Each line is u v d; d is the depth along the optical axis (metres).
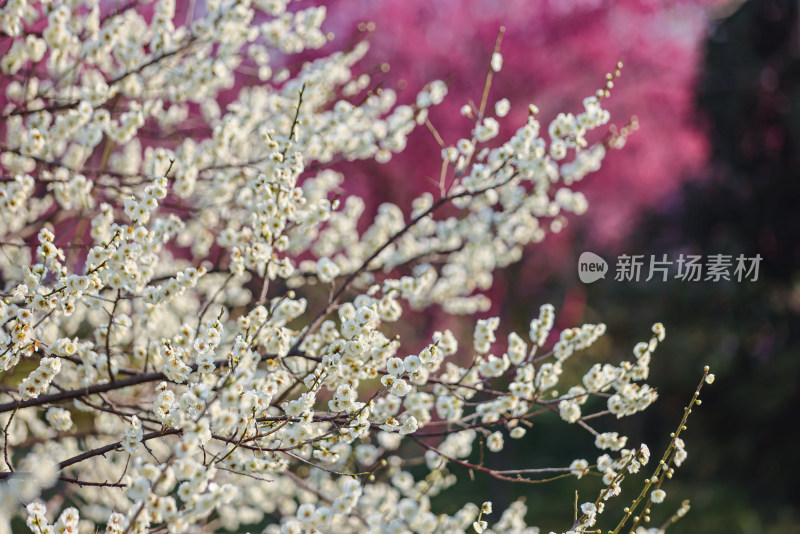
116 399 2.60
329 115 2.94
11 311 1.87
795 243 7.59
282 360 2.19
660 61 6.17
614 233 6.86
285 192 2.14
